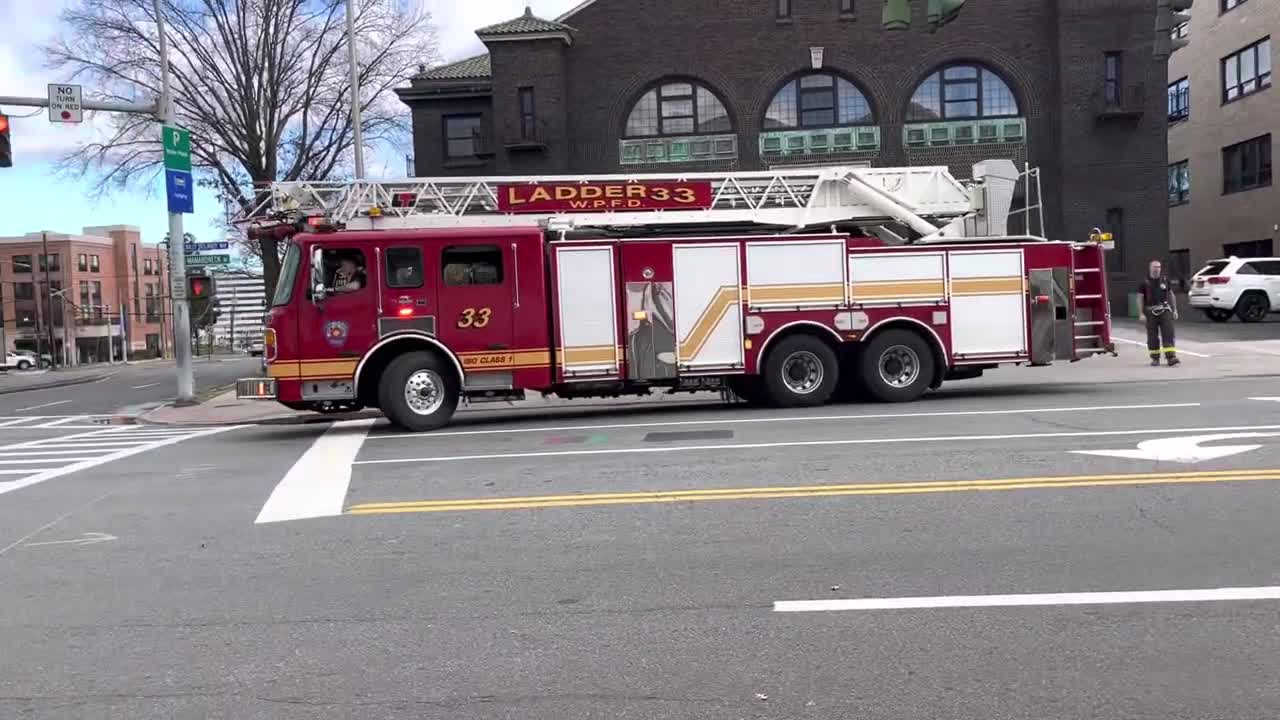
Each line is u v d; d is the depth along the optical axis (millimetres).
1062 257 15578
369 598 5992
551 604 5777
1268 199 36000
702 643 5117
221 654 5160
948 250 15250
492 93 32469
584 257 14430
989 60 31547
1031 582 5895
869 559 6438
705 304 14688
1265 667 4648
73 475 11227
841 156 32062
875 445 10672
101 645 5336
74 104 19719
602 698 4504
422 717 4359
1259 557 6234
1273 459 9141
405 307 13961
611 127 32375
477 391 14195
